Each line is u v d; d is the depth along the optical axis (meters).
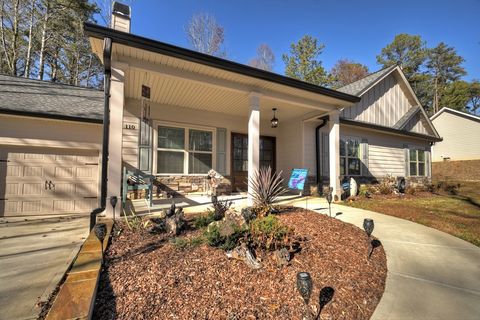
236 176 8.26
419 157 12.68
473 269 2.86
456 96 28.05
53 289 2.28
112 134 4.18
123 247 2.86
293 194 8.45
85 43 16.47
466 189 11.91
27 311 1.94
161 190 6.90
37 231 4.33
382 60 30.83
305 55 20.50
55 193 6.03
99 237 2.49
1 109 5.30
